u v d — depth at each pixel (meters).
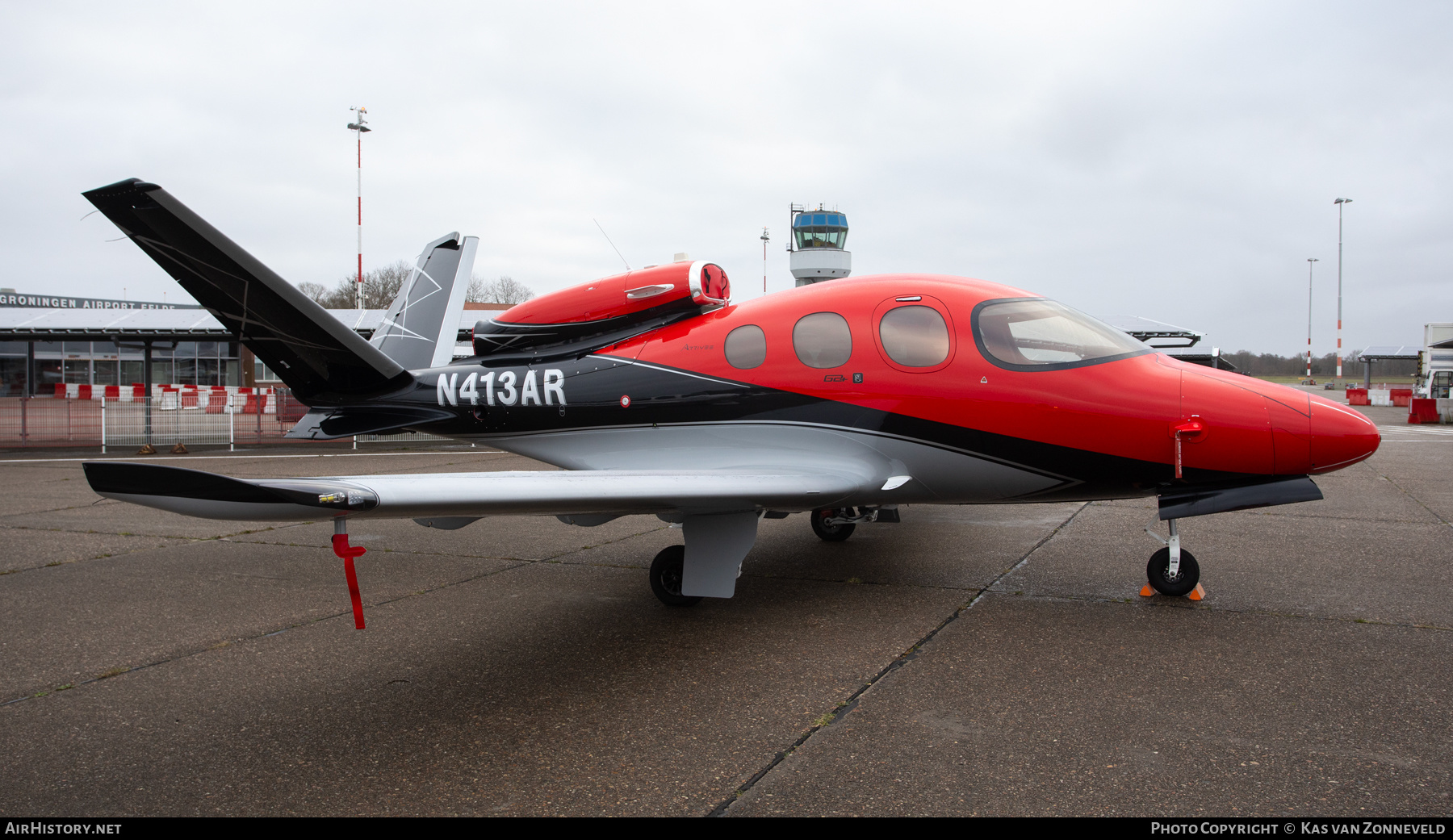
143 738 3.42
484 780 3.03
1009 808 2.76
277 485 3.02
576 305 6.73
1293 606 5.12
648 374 6.27
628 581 6.09
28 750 3.30
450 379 7.14
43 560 6.86
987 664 4.16
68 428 19.44
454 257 9.84
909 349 5.41
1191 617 4.92
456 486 3.81
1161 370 5.12
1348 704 3.57
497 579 6.15
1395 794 2.81
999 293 5.50
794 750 3.22
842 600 5.47
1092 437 5.06
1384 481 11.41
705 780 3.00
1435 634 4.53
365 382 7.38
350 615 5.20
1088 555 6.75
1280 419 4.73
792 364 5.73
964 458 5.37
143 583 6.06
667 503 4.55
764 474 5.18
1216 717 3.46
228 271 5.57
